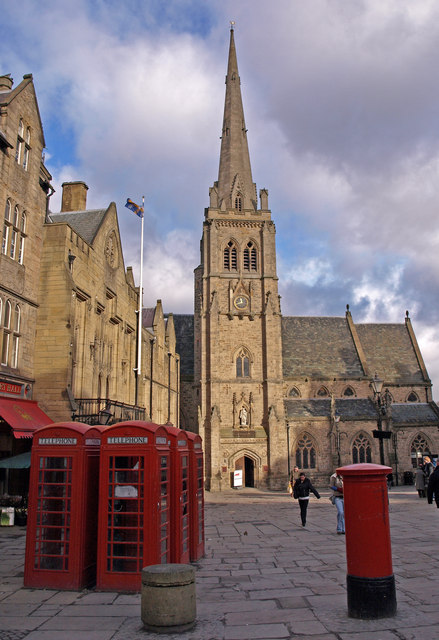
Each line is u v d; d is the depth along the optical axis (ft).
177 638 31.65
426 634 31.04
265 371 228.22
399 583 43.96
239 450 217.56
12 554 59.98
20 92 96.78
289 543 67.36
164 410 215.92
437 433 228.43
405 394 263.49
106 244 129.29
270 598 40.42
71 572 43.70
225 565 53.72
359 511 35.55
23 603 39.60
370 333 287.69
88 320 113.50
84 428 47.26
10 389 88.89
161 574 33.37
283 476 215.31
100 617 36.01
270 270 240.12
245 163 264.72
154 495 43.96
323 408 237.66
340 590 42.52
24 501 84.58
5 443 91.15
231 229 245.24
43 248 102.99
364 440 226.99
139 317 138.51
